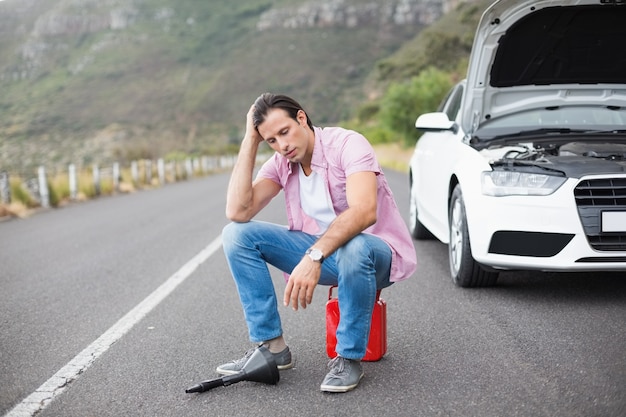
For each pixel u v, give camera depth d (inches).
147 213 565.0
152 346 176.4
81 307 225.9
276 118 139.4
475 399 130.9
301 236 151.3
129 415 130.4
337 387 137.1
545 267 197.9
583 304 199.6
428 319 192.2
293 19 7746.1
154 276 277.0
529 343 165.0
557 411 123.2
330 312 155.6
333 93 6072.8
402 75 2849.4
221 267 291.9
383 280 148.2
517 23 229.1
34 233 450.0
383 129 2536.9
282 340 153.3
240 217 148.9
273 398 135.6
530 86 251.0
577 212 193.5
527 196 198.7
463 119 258.5
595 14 225.6
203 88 6432.1
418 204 312.5
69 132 5629.9
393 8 7701.8
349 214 136.6
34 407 136.6
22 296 247.6
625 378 137.9
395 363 155.1
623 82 248.8
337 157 143.9
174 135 5516.7
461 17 2623.0
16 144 5403.5
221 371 150.3
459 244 228.7
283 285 252.7
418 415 124.2
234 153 3408.0
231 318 202.5
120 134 5497.1
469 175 215.5
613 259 194.2
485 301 208.7
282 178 150.8
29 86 7357.3
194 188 963.3
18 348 179.9
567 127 247.3
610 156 209.9
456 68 2480.3
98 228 462.9
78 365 162.7
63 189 762.8
